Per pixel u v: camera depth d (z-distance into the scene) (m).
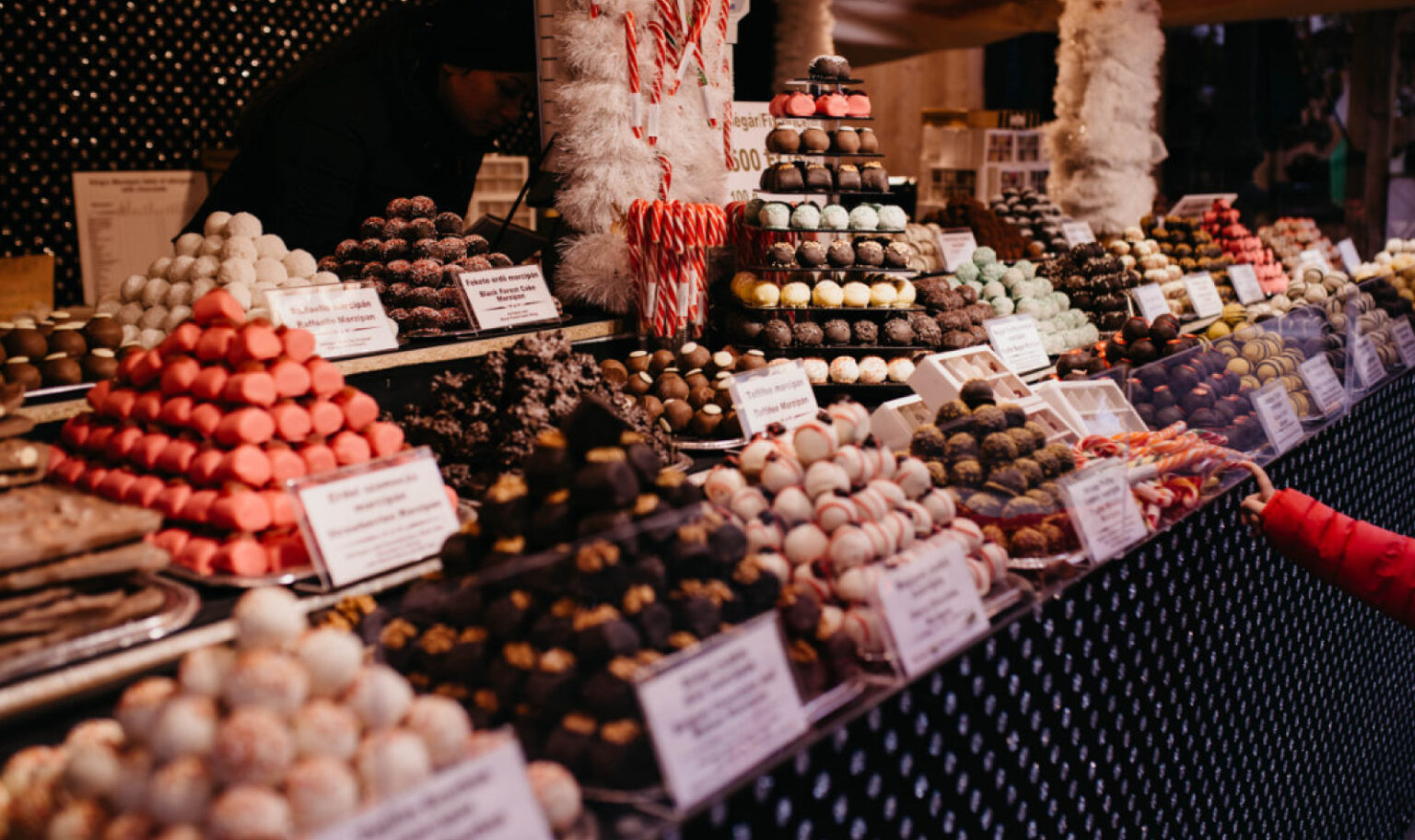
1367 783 3.14
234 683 0.97
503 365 2.07
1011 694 1.71
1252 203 8.33
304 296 2.21
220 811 0.88
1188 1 5.77
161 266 2.32
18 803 0.97
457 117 3.38
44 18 3.87
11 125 3.87
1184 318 3.85
